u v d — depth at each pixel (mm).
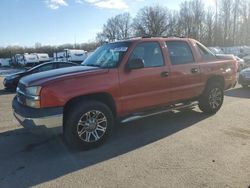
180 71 6328
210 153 4859
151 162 4582
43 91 4754
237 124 6441
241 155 4750
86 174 4266
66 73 5160
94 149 5223
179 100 6441
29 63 46562
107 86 5246
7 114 8086
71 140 5027
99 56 6086
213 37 69438
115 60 5586
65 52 38906
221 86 7359
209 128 6199
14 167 4574
